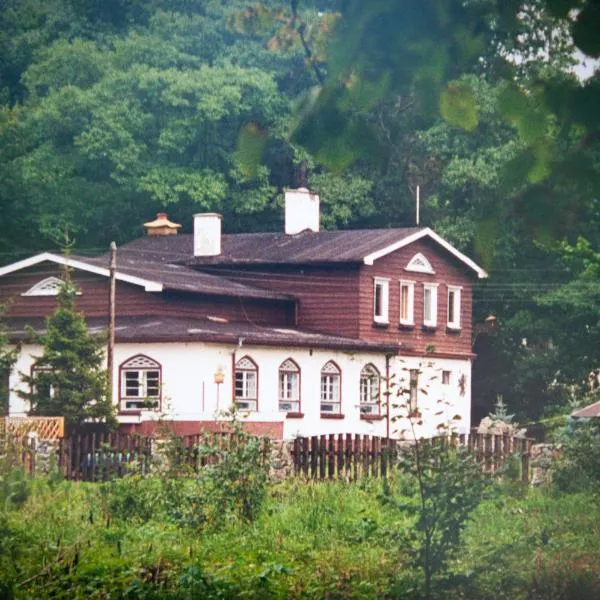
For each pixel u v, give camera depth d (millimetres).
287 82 148125
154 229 129875
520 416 124875
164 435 49156
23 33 163000
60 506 45688
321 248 113688
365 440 61656
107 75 146125
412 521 41156
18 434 63281
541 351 125375
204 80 140125
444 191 128000
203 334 89875
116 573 31156
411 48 18391
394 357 103812
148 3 161000
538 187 18578
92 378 80625
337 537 38938
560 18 17734
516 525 41562
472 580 28156
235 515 43062
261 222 147125
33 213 142750
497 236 19016
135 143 141750
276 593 28594
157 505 43906
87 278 101875
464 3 18234
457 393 118312
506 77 18453
